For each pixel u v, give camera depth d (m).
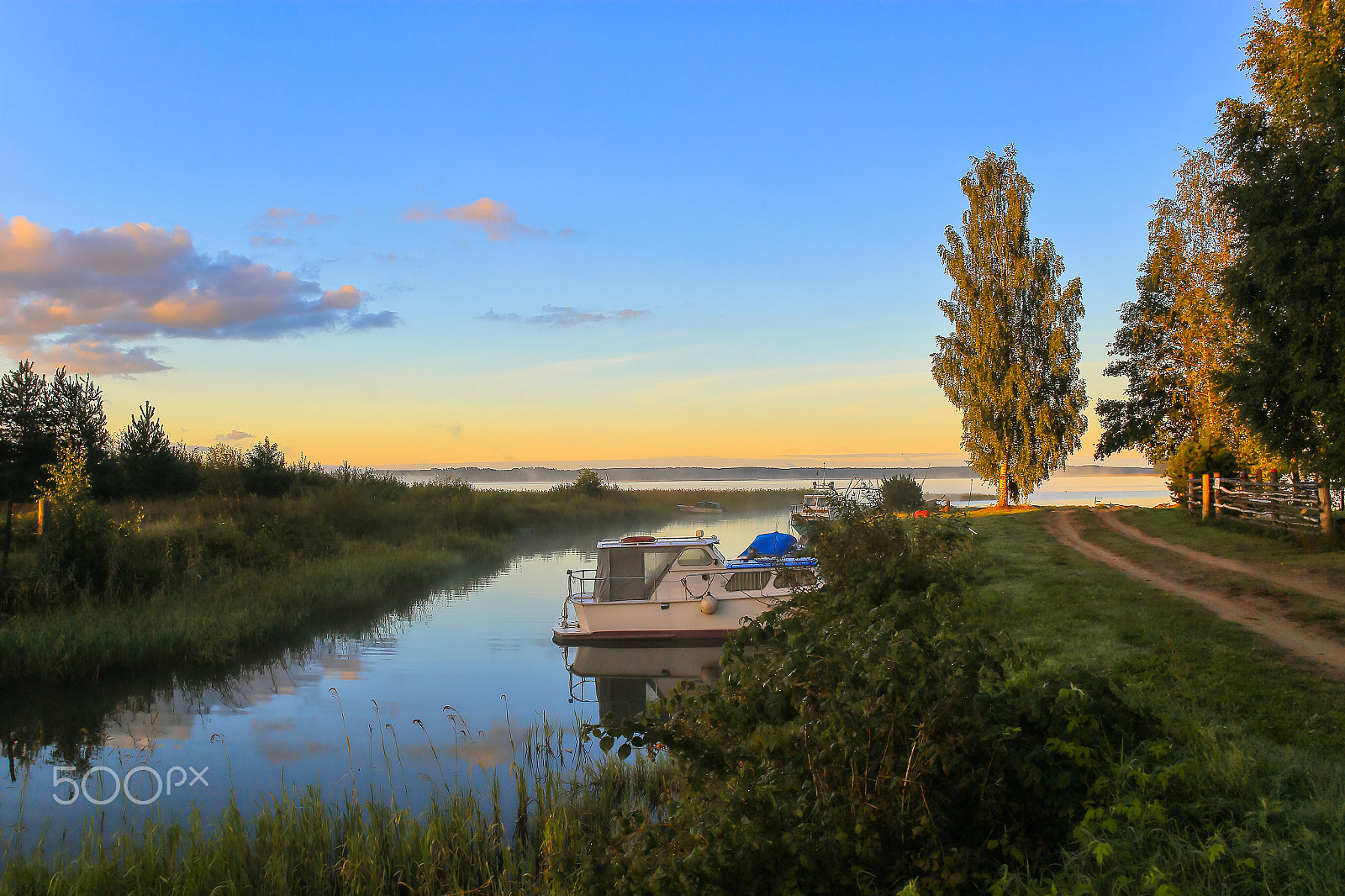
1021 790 4.80
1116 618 11.41
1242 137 16.73
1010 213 41.88
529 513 47.66
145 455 31.92
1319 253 13.53
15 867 6.47
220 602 18.27
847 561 10.73
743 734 5.41
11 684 13.60
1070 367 40.78
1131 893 3.97
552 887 6.18
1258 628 10.44
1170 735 5.77
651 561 18.31
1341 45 15.18
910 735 4.70
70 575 17.27
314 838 7.13
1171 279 34.44
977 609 11.80
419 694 13.34
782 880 4.27
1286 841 4.25
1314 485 19.75
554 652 16.75
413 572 25.97
